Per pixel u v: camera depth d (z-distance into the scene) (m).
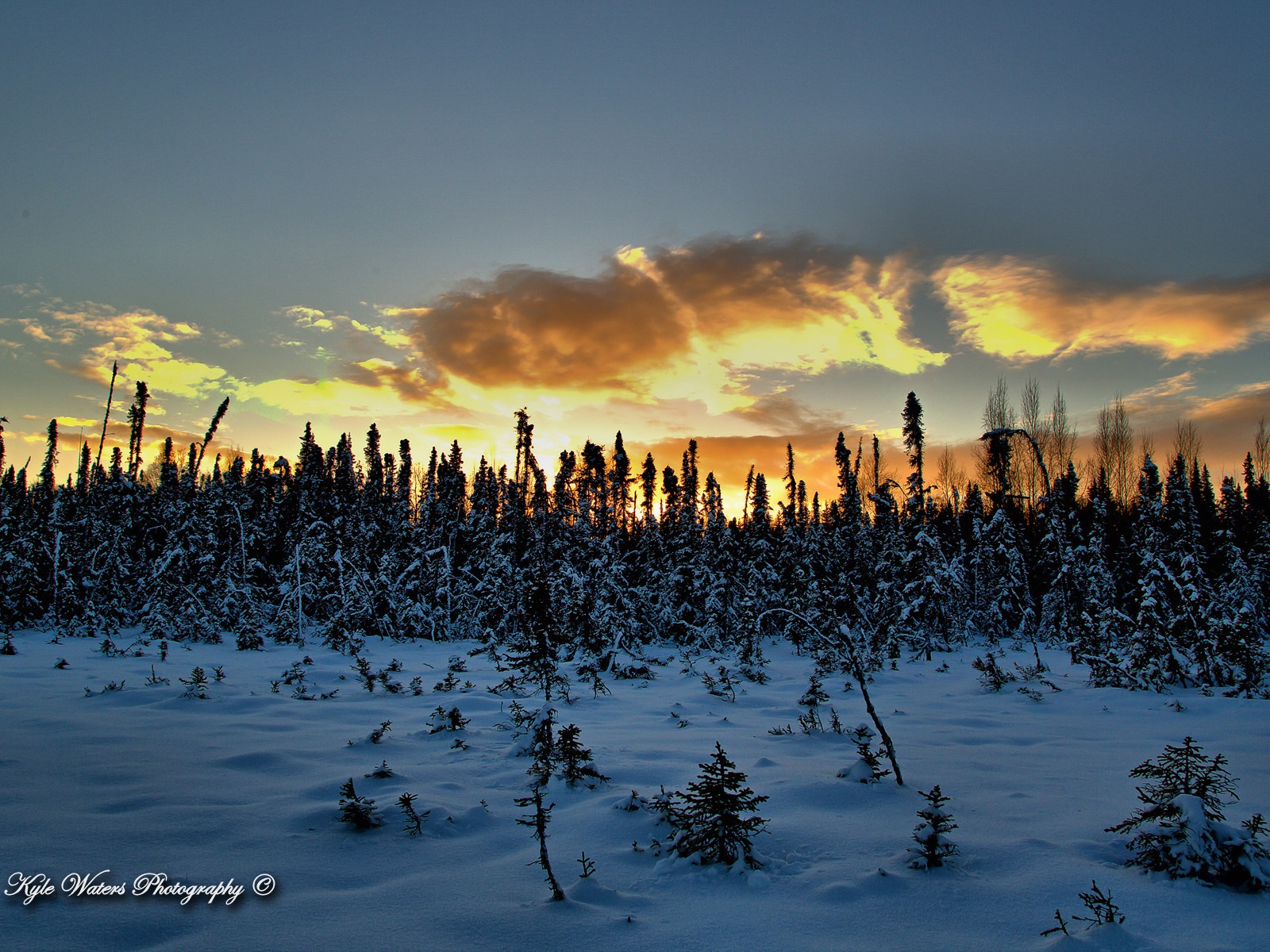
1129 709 12.87
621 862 5.38
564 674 17.67
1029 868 5.06
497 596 27.95
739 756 8.81
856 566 23.98
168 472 34.44
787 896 4.71
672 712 12.05
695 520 34.09
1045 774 7.93
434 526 33.66
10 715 10.32
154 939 4.06
